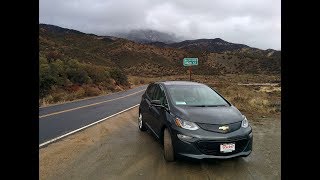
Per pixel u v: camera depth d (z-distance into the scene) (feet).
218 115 21.26
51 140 28.55
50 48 280.92
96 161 21.91
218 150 19.83
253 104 51.42
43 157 22.72
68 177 18.72
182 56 643.04
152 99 28.60
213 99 25.07
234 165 20.68
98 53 629.92
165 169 20.04
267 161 21.38
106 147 25.94
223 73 445.78
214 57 551.18
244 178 18.34
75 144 27.09
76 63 129.49
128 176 18.80
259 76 321.73
